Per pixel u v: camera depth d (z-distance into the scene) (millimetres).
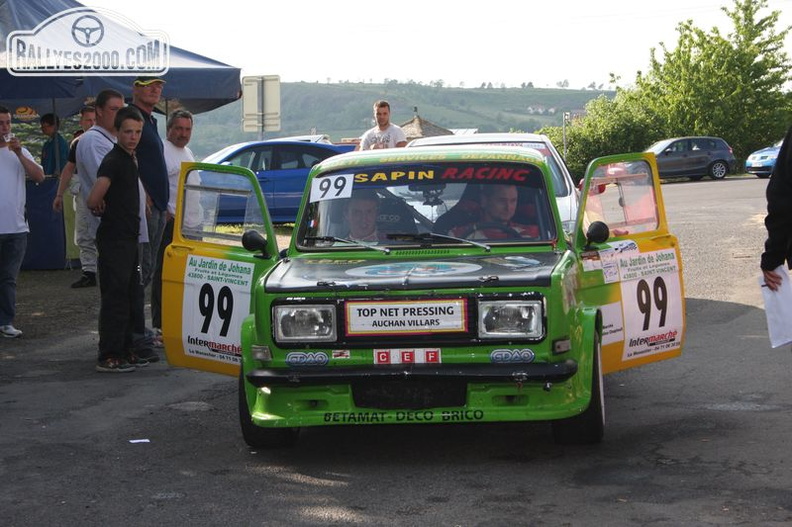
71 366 9148
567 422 6000
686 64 52969
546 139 11984
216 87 14203
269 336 5793
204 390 8109
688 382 7777
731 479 5355
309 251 6676
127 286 8844
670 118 52625
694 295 11969
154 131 9688
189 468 5934
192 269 7066
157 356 9273
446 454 6070
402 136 13797
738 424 6488
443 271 5910
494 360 5617
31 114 20047
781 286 4852
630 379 7984
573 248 6508
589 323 5906
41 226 15570
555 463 5785
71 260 15719
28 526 4957
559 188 10930
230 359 6887
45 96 13625
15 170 10406
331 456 6117
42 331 10914
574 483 5391
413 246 6559
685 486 5270
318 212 6855
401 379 5609
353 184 6895
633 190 6938
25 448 6422
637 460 5785
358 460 6012
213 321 6957
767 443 6012
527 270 5820
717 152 42188
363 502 5195
